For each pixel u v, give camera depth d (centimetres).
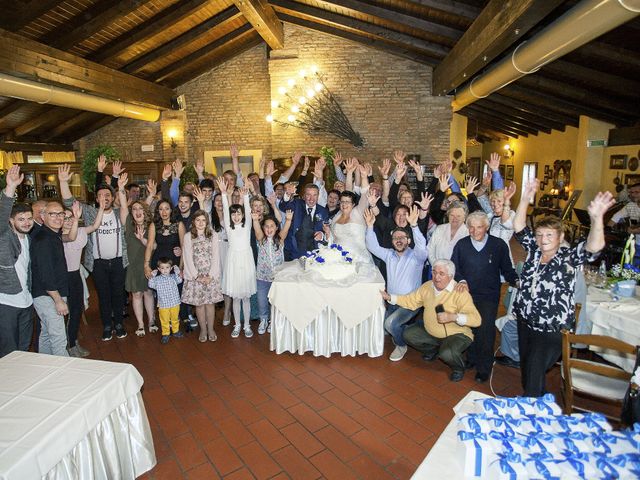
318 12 816
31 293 343
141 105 967
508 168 1684
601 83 623
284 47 987
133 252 460
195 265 439
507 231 393
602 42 529
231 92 1066
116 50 770
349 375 380
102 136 1118
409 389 355
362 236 463
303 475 258
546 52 425
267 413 323
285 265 450
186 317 492
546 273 271
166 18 736
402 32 775
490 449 153
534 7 374
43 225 354
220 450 282
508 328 387
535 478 141
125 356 425
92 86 754
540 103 856
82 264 469
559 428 168
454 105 948
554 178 1206
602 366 247
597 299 344
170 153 1087
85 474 207
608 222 740
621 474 142
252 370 391
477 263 356
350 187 536
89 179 736
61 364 244
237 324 466
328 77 980
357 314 397
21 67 605
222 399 344
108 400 222
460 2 559
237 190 508
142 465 255
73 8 637
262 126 1066
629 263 385
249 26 926
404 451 279
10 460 169
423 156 970
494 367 393
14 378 229
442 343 368
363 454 277
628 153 802
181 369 396
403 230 411
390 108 970
